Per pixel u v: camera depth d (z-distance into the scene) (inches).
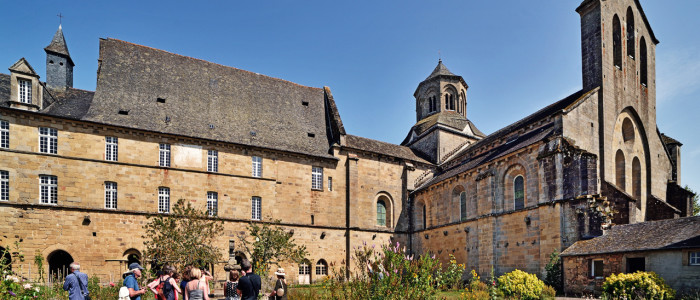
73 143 1272.1
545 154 1205.1
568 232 1121.4
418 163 1899.6
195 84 1594.5
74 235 1233.4
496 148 1589.6
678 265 837.8
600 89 1375.5
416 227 1792.6
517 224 1273.4
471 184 1482.5
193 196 1407.5
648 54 1626.5
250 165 1525.6
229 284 553.9
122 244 1288.1
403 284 564.7
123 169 1322.6
